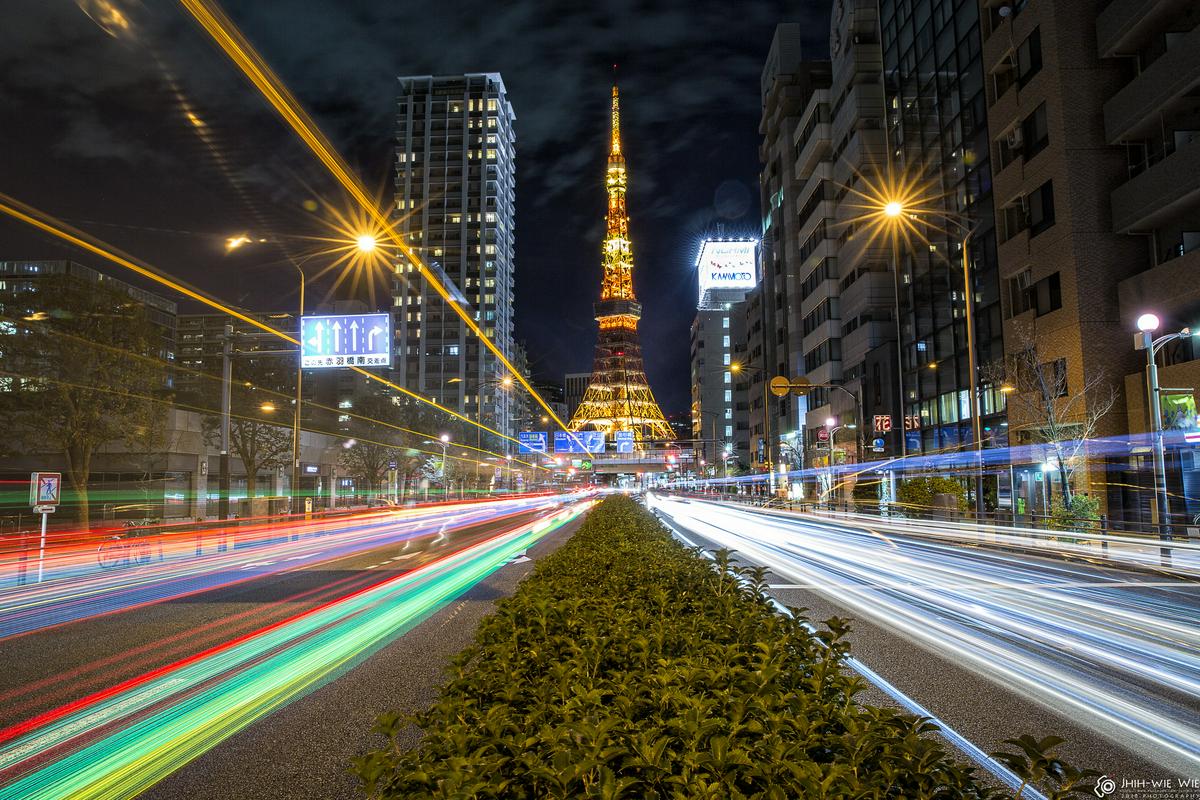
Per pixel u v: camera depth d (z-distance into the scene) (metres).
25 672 8.80
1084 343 29.98
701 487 137.38
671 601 6.14
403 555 24.69
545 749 2.77
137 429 34.06
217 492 55.56
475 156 155.25
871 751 2.72
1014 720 6.54
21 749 6.12
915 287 48.44
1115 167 30.61
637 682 3.64
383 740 6.25
